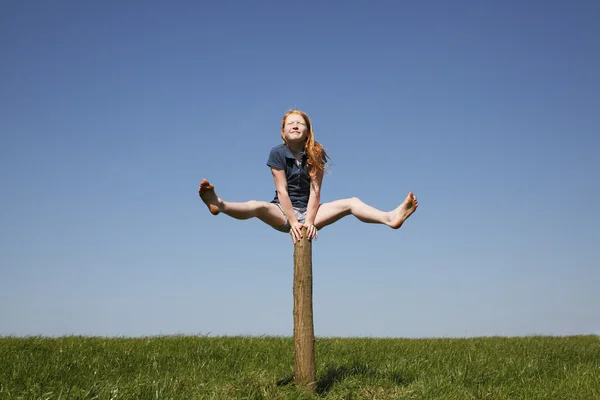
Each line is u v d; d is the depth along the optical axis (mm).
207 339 11109
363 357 9117
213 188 5934
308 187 6965
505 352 10461
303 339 6531
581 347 11172
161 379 6855
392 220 6367
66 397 5879
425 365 8539
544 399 6895
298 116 6797
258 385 6590
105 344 10070
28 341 10258
